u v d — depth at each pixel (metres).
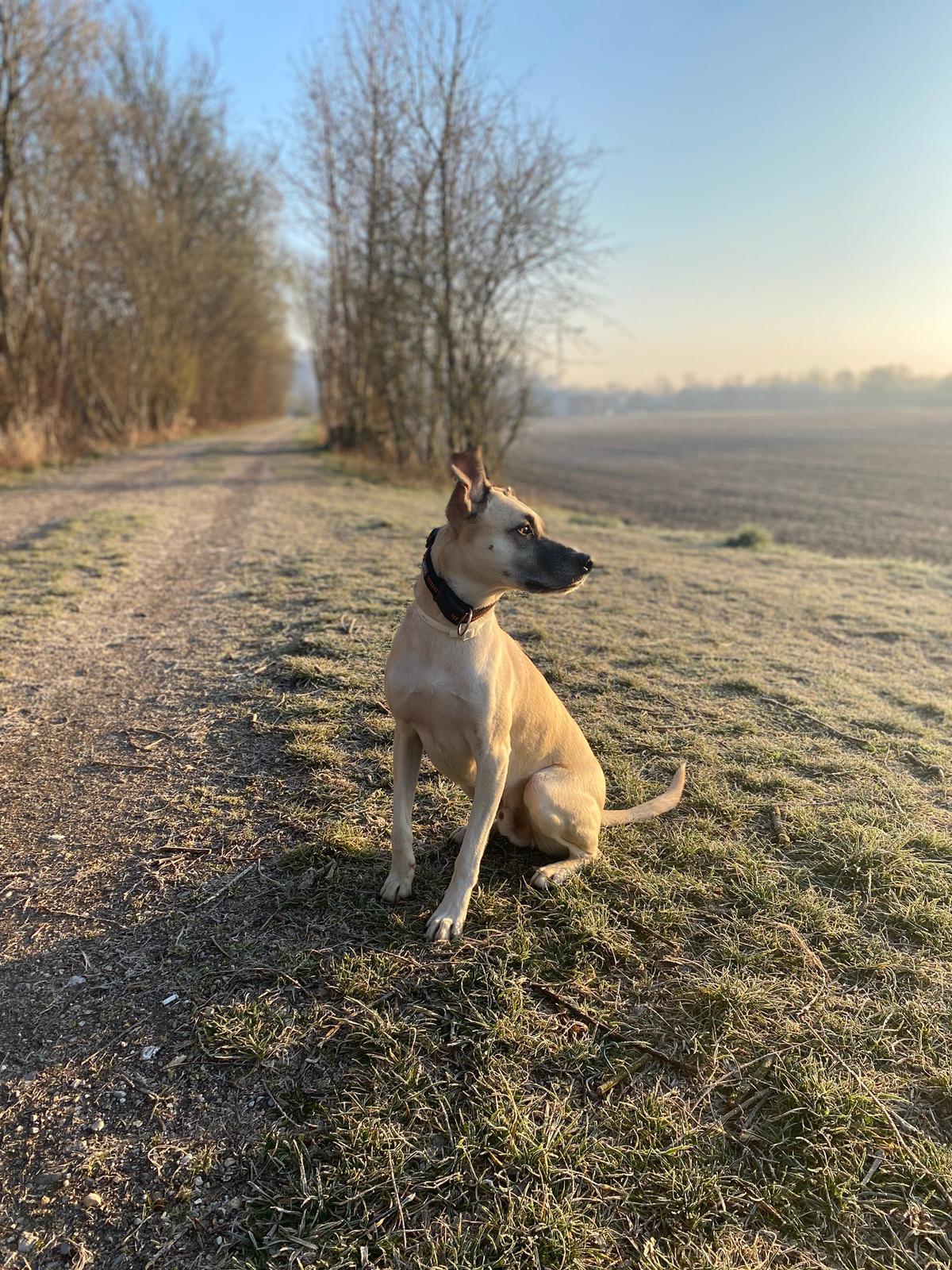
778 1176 0.85
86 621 2.38
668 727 1.78
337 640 2.17
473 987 1.05
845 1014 1.02
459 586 1.16
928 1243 0.80
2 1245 0.78
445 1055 0.96
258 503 4.99
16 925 1.13
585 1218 0.81
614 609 2.73
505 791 1.27
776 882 1.25
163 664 2.04
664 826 1.41
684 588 3.13
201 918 1.15
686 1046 0.98
